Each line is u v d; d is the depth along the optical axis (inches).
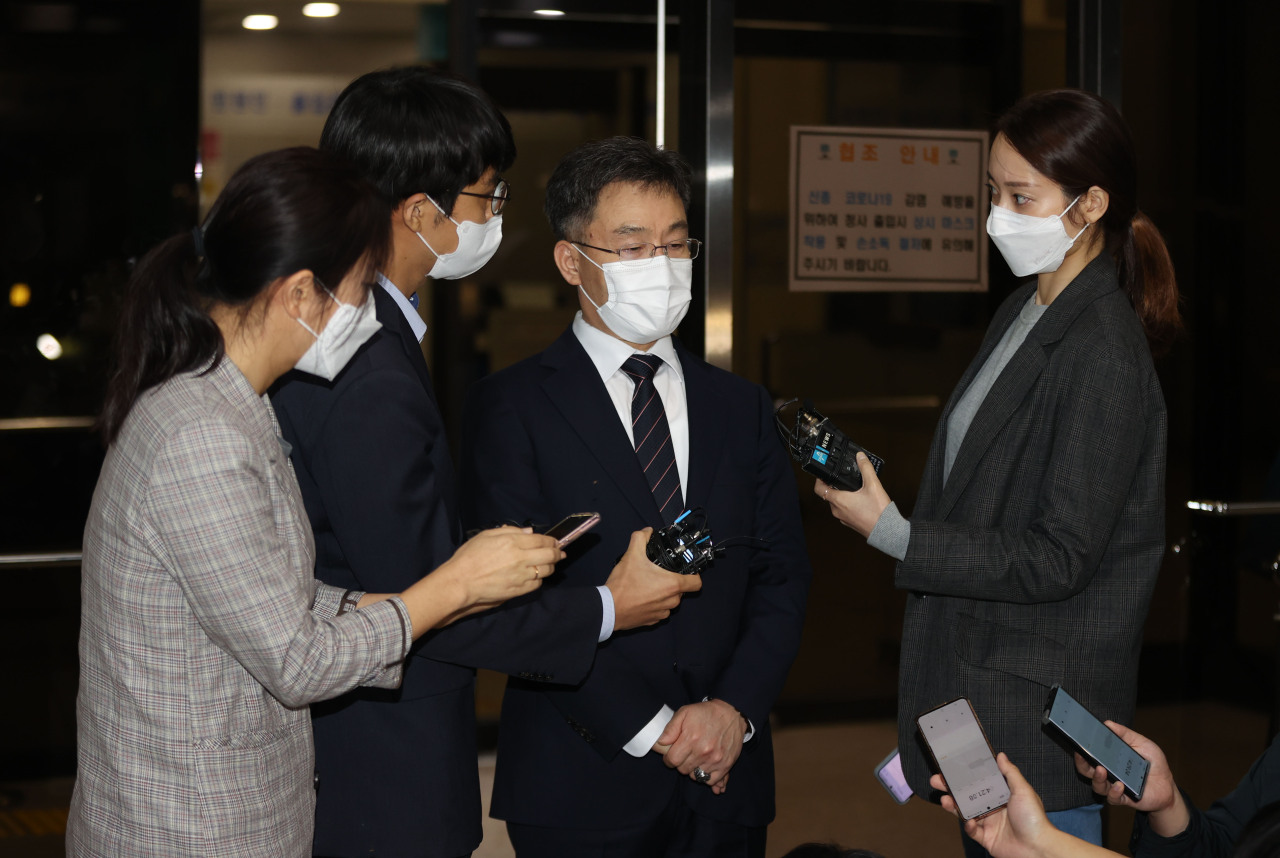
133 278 52.8
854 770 132.5
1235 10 129.9
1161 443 70.0
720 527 75.2
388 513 58.5
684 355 80.7
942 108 130.6
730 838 74.9
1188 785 121.3
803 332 129.7
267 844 53.5
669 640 73.9
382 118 62.8
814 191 128.5
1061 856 53.8
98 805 53.1
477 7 129.6
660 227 73.7
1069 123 69.6
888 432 133.0
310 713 59.0
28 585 117.0
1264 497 133.6
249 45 153.6
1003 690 69.3
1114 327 68.8
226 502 50.1
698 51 113.7
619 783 72.1
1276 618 129.1
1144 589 70.1
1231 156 131.3
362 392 58.7
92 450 116.5
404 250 64.4
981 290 133.3
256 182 52.2
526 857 74.3
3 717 116.9
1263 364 133.2
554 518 73.7
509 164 67.3
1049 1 130.0
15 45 112.4
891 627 139.1
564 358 76.7
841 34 127.5
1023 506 69.9
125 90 115.5
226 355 53.3
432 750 61.9
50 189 114.4
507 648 62.4
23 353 114.6
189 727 51.8
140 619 51.3
